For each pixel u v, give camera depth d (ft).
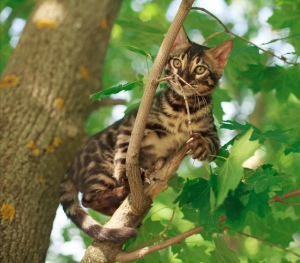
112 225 10.77
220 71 14.23
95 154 14.24
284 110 18.75
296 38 14.66
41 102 14.34
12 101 13.99
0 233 11.35
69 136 14.62
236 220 9.70
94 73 16.43
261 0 33.04
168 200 23.82
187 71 13.46
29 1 24.27
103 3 17.46
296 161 17.69
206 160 12.03
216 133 13.70
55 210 13.57
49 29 15.87
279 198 11.16
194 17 17.12
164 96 13.61
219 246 12.36
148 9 30.17
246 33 32.68
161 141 13.50
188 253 12.98
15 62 15.10
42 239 12.50
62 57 15.44
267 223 14.03
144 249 10.42
